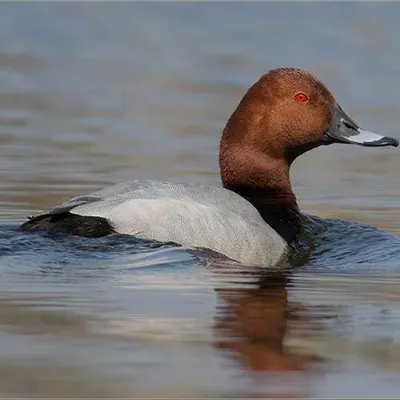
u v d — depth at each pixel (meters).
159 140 18.81
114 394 7.24
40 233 10.73
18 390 7.30
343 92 23.03
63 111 21.08
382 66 25.98
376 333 8.76
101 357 7.96
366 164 17.88
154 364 7.88
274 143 12.59
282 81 12.56
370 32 29.64
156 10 32.16
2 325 8.62
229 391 7.42
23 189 14.61
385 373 7.85
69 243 10.55
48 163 16.52
